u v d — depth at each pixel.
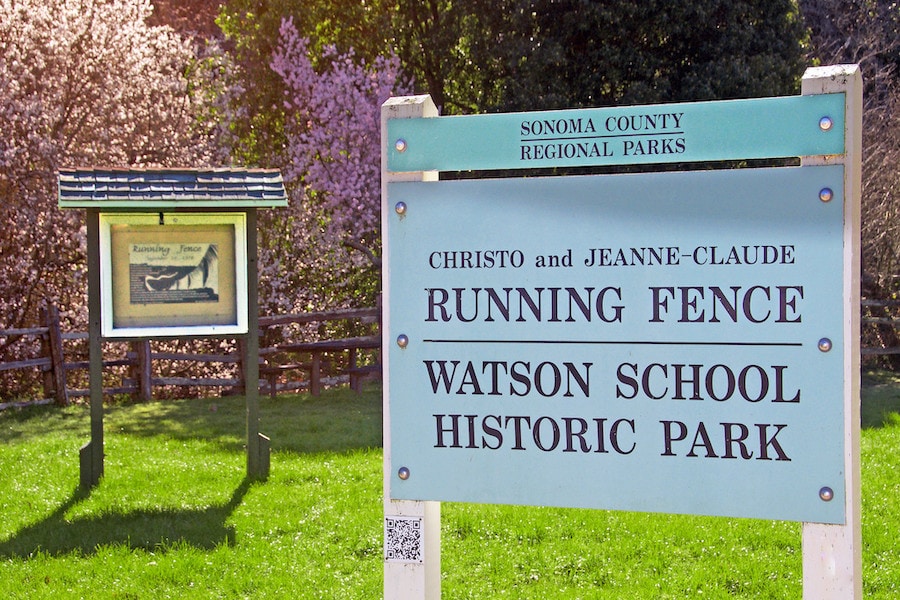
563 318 3.24
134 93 14.87
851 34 20.83
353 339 13.27
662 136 3.13
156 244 7.25
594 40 17.89
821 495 3.01
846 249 2.97
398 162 3.37
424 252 3.36
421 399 3.37
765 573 5.12
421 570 3.39
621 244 3.19
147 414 11.19
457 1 18.88
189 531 6.00
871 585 4.96
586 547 5.60
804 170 3.01
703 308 3.11
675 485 3.15
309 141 17.02
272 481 7.39
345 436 9.56
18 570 5.29
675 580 5.03
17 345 13.11
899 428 9.65
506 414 3.30
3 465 8.02
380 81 17.59
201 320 7.34
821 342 3.00
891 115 17.61
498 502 3.31
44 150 12.99
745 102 3.05
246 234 7.38
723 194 3.09
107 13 14.52
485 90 19.66
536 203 3.27
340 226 16.95
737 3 17.09
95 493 7.03
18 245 13.20
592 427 3.22
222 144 17.38
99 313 7.21
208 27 25.11
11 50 13.15
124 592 4.94
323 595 4.88
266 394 13.22
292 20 18.14
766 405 3.06
